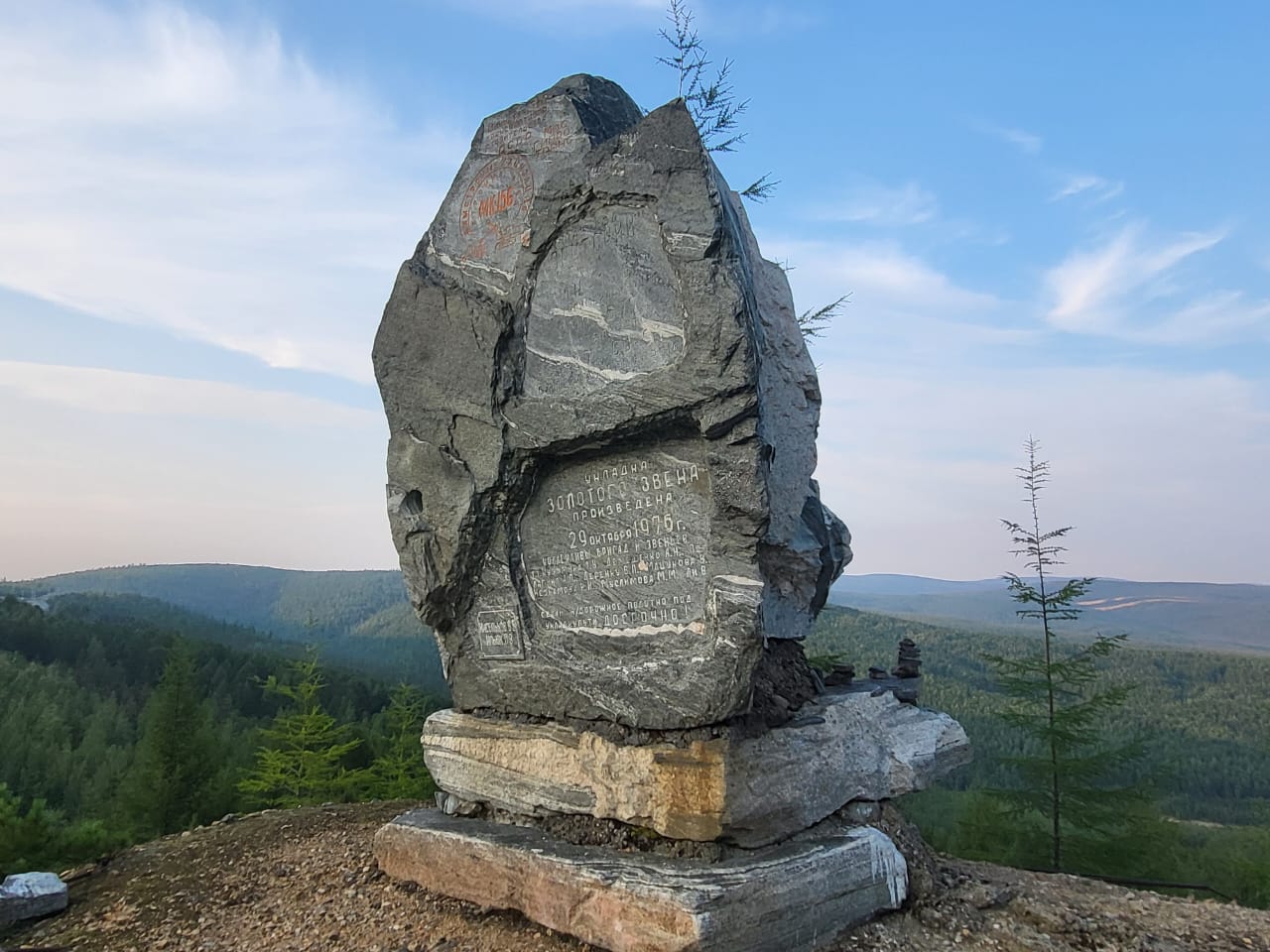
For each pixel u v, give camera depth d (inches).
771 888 172.6
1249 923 208.7
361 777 523.2
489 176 240.1
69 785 979.3
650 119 207.9
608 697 201.8
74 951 193.3
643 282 203.9
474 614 231.3
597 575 213.5
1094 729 478.0
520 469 220.5
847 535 285.4
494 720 226.2
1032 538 449.7
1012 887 225.5
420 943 182.7
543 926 184.1
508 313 222.5
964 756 248.2
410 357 235.5
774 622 231.3
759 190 484.7
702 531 198.5
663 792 188.5
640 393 198.5
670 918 162.2
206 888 224.2
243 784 524.4
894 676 273.3
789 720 208.1
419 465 231.0
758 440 189.2
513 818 215.6
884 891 194.9
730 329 188.1
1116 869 397.1
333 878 222.1
